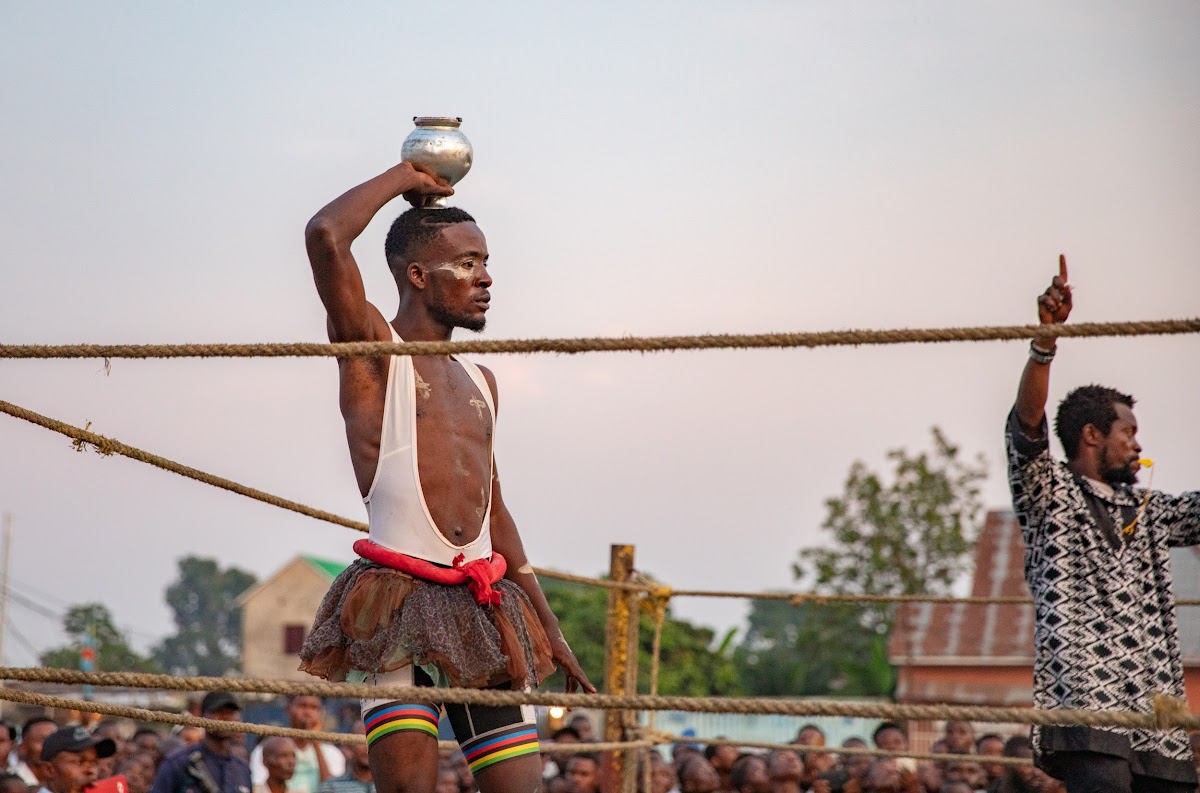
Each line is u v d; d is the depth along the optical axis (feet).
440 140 16.29
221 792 30.55
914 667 83.61
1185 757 17.69
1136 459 18.44
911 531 112.37
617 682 30.09
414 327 16.39
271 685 11.66
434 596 15.26
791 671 116.78
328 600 15.70
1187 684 71.77
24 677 11.76
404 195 16.58
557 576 26.94
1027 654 81.46
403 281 16.53
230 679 11.71
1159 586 18.25
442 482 15.60
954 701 80.89
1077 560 17.74
